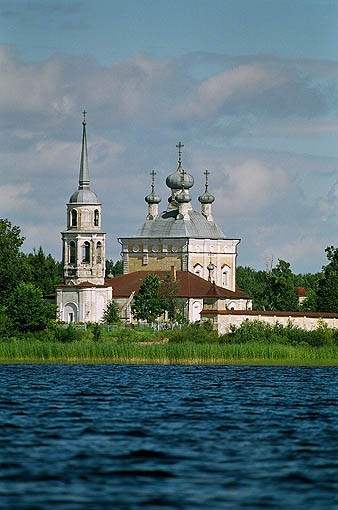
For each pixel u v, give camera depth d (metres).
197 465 77.75
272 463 78.62
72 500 67.62
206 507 66.62
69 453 81.19
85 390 122.50
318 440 88.06
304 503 67.88
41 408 105.50
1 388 123.69
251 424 96.31
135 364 161.25
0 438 86.88
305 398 117.19
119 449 83.00
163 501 67.81
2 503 66.81
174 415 101.56
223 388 126.94
